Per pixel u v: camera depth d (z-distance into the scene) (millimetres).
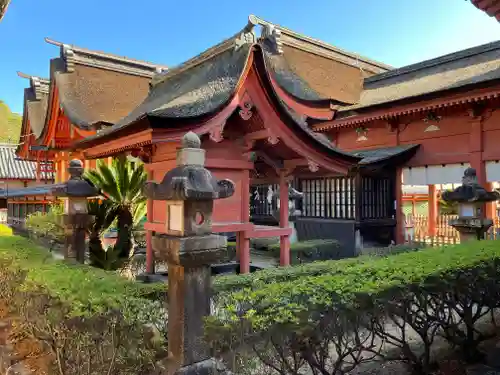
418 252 5133
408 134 13469
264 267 6742
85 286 3568
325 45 17609
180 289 2998
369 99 15094
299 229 13609
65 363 3439
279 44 15133
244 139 6098
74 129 14656
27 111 20656
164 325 3314
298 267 5535
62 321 3301
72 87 15336
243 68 5414
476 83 10445
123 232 8789
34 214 15039
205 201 3115
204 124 5211
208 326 2760
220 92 5621
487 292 4301
